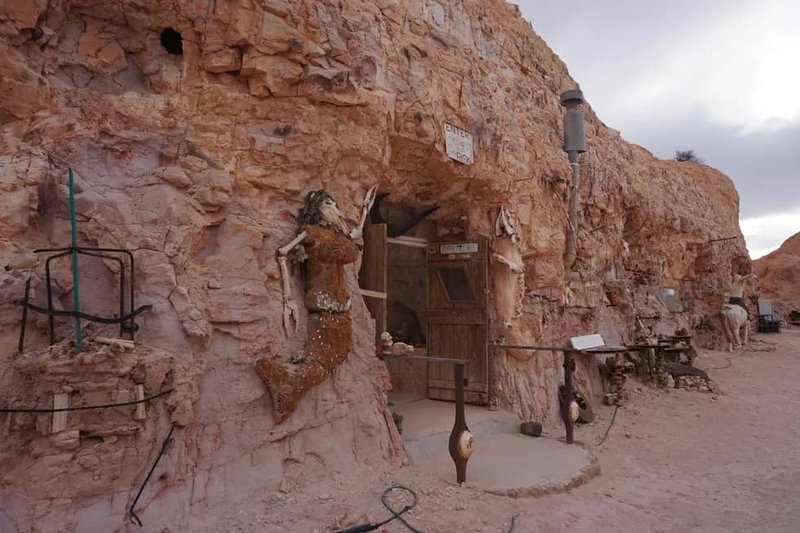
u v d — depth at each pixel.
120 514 4.54
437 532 5.38
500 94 10.82
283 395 5.74
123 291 4.98
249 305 5.75
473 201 9.85
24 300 4.55
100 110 5.56
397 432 7.29
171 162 5.69
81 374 4.38
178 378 5.06
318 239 6.35
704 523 6.26
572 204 12.95
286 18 6.36
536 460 7.73
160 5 5.98
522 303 10.60
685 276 24.84
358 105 6.99
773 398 15.30
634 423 11.75
